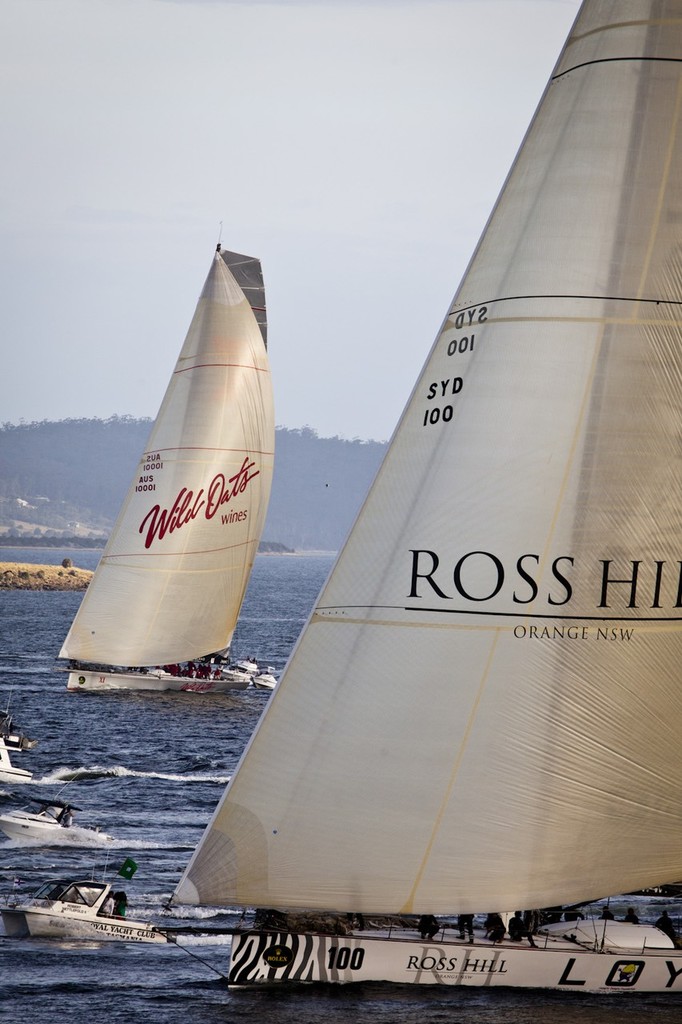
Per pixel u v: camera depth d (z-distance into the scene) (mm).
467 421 81000
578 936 86750
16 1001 86625
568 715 78375
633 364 79500
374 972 84625
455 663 78688
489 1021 80000
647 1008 83188
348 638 80312
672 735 79188
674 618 79500
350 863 78438
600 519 79125
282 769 79250
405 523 81000
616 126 79438
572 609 78625
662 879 79625
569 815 78250
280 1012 82062
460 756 78188
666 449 79750
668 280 79562
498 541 79375
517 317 80500
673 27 79188
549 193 80375
